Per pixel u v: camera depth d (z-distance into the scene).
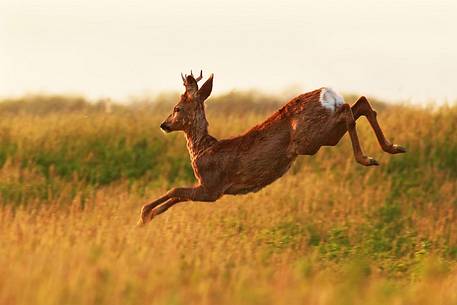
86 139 69.94
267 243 49.72
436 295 36.72
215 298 34.25
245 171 46.12
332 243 50.91
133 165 68.19
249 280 37.19
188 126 47.69
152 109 83.88
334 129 43.97
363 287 38.28
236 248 45.72
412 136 68.56
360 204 58.66
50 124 72.88
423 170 65.75
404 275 45.72
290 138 44.88
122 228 48.44
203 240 47.00
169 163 68.31
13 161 67.06
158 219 51.66
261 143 45.56
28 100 101.19
